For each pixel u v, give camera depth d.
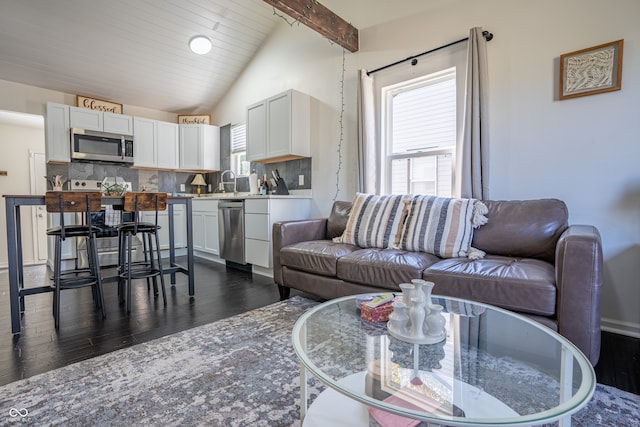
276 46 4.10
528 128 2.23
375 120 3.10
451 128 2.68
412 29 2.82
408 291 1.15
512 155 2.29
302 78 3.78
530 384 0.89
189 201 2.77
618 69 1.90
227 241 3.88
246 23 3.97
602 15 1.95
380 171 3.07
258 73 4.38
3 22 3.24
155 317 2.25
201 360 1.63
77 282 2.29
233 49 4.29
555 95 2.12
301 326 1.20
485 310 1.33
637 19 1.85
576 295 1.35
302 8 2.72
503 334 1.15
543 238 1.89
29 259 4.81
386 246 2.31
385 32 3.01
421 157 2.86
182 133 5.00
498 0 2.34
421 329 1.08
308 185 3.71
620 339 1.86
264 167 4.29
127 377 1.47
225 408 1.25
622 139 1.92
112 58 3.95
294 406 1.26
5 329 2.05
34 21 3.31
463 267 1.68
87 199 2.30
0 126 4.69
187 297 2.71
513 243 1.97
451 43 2.57
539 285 1.42
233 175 4.92
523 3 2.23
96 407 1.26
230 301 2.60
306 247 2.44
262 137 3.85
